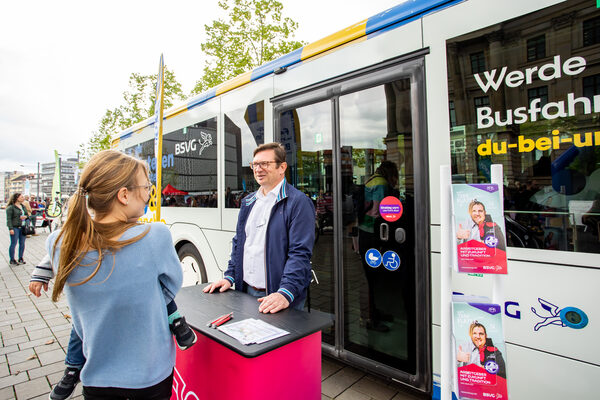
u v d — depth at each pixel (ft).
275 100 10.14
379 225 7.74
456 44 6.53
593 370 5.11
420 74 7.00
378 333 7.77
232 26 33.63
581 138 5.24
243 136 11.35
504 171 5.96
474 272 4.67
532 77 5.68
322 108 8.90
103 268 3.84
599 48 5.12
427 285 6.92
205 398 5.48
